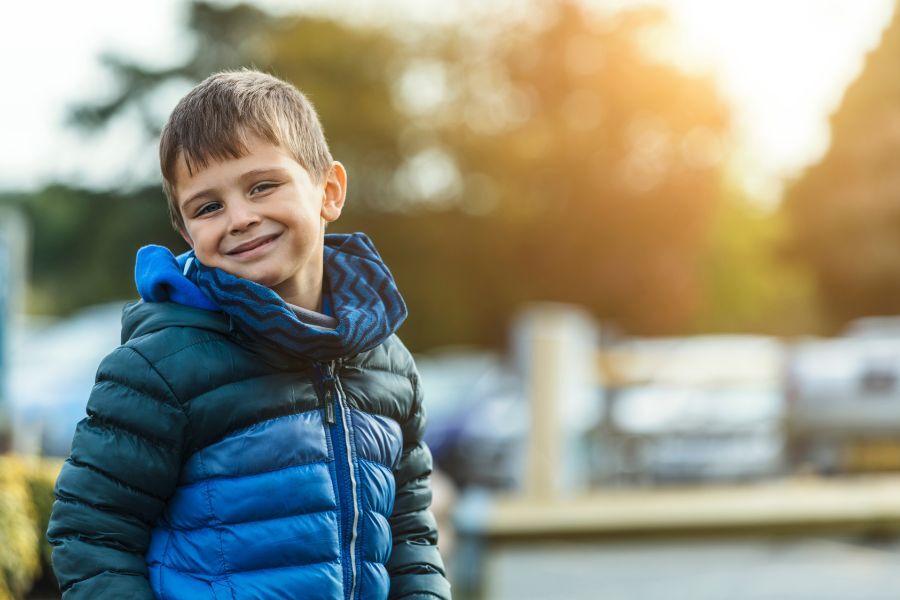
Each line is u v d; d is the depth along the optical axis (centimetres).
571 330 932
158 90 3503
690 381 1040
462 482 1144
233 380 174
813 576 652
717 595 612
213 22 3409
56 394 1075
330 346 175
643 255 2877
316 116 193
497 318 2883
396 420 194
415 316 2820
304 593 173
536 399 909
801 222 3406
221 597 170
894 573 659
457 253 2836
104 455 170
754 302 3756
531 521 566
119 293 3372
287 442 175
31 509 348
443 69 2902
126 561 170
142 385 171
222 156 176
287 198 178
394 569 198
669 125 2891
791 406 1031
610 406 1022
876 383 1028
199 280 177
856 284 3272
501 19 2889
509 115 2897
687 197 2889
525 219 2836
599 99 2850
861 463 1027
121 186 3488
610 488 1002
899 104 3203
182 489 174
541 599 588
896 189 3161
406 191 2895
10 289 592
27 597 348
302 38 2914
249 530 171
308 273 185
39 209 3541
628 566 681
